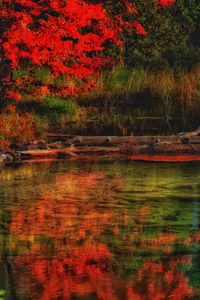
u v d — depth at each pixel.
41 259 10.12
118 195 14.73
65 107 28.23
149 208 13.45
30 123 24.14
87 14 24.12
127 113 29.41
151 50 36.22
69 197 14.53
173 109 29.94
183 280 9.20
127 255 10.29
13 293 8.76
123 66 34.94
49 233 11.55
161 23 36.47
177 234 11.43
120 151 22.03
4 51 23.92
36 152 21.20
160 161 19.98
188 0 37.88
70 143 22.47
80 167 18.88
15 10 25.44
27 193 15.01
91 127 26.50
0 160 19.89
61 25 23.91
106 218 12.55
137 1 35.69
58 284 9.04
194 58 35.56
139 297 8.62
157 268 9.70
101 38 25.48
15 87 25.69
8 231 11.70
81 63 28.31
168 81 32.31
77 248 10.66
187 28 37.75
